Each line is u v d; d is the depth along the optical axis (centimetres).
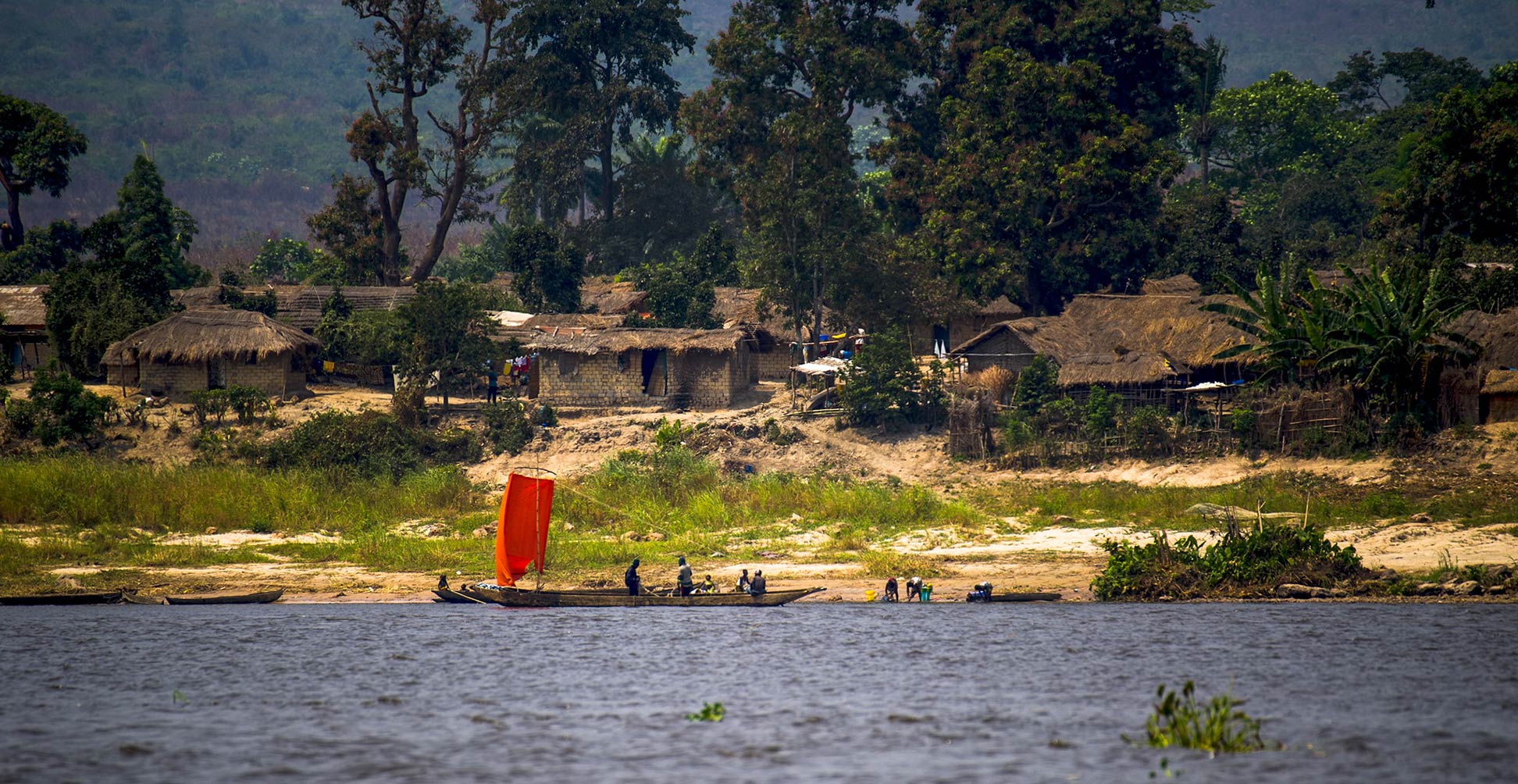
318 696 10519
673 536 16925
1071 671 10831
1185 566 13850
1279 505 16688
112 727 9719
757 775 8450
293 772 8656
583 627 13025
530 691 10612
